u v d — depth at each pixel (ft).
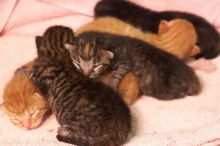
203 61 2.17
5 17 2.35
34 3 2.38
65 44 1.97
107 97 1.77
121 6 2.33
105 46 2.00
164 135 1.81
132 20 2.29
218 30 2.35
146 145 1.78
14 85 1.89
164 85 1.96
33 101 1.83
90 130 1.73
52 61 1.91
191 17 2.27
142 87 1.99
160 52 2.01
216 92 2.02
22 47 2.28
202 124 1.88
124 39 2.05
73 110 1.77
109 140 1.71
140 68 1.98
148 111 1.94
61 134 1.79
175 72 1.96
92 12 2.41
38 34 2.37
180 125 1.88
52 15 2.40
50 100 1.86
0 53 2.24
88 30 2.17
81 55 1.93
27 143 1.80
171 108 1.95
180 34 2.14
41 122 1.89
